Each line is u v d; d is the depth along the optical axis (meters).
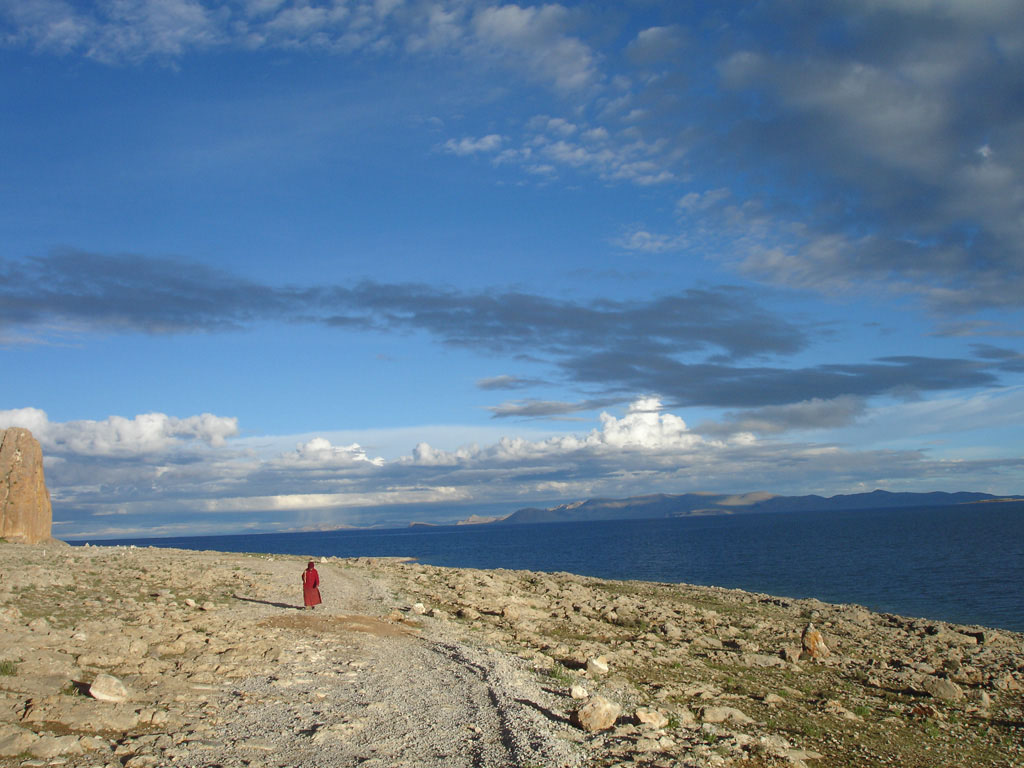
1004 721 18.75
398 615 27.44
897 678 23.48
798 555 114.38
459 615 30.05
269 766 11.03
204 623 22.78
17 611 20.53
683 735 14.08
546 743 12.51
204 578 35.28
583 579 52.34
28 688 13.59
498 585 41.34
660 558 119.38
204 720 13.13
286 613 26.77
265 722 13.36
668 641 28.00
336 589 36.38
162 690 14.84
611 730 13.72
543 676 18.70
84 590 27.91
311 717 13.89
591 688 17.72
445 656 20.59
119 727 12.31
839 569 87.94
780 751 13.45
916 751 15.55
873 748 15.37
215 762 10.96
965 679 24.25
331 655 19.92
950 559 97.06
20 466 59.25
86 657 16.16
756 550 132.12
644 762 11.84
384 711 14.54
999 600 58.94
